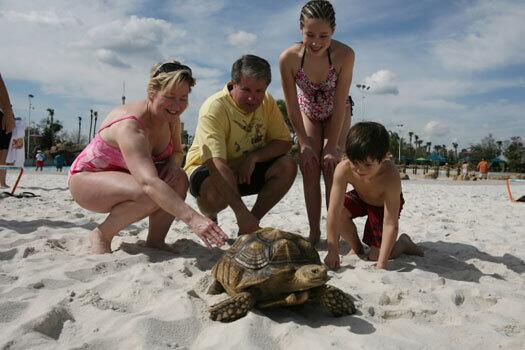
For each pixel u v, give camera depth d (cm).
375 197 177
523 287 155
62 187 567
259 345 101
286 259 119
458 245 222
